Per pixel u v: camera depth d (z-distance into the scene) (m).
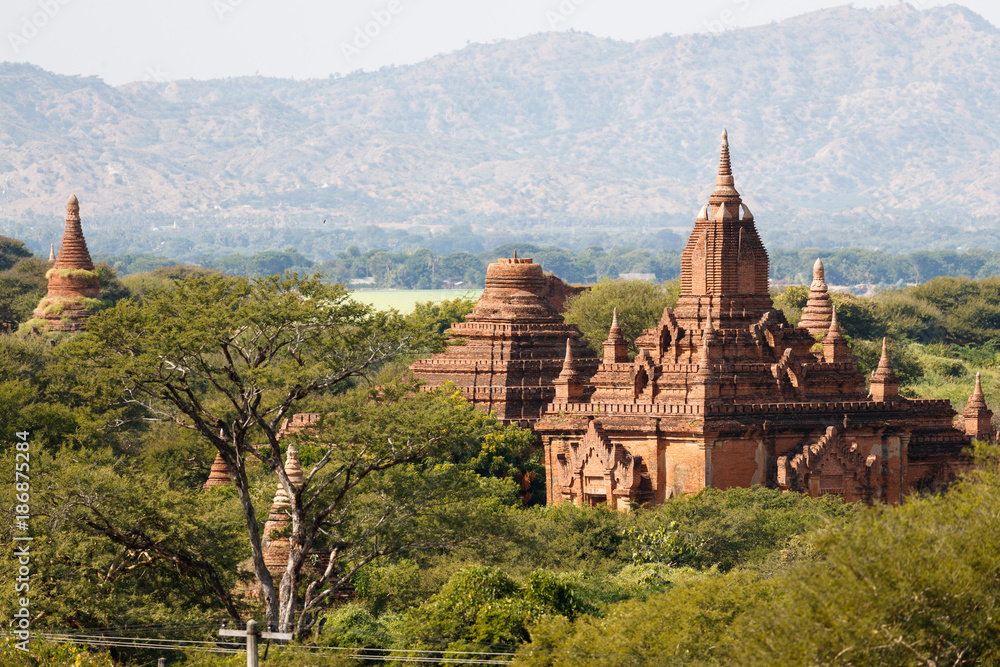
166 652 111.56
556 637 96.19
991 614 77.56
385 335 123.56
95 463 126.00
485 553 128.12
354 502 124.75
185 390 122.31
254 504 131.12
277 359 130.38
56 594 112.75
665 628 92.62
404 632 111.06
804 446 160.50
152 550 118.88
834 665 75.31
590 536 138.00
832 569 81.38
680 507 141.75
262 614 119.00
